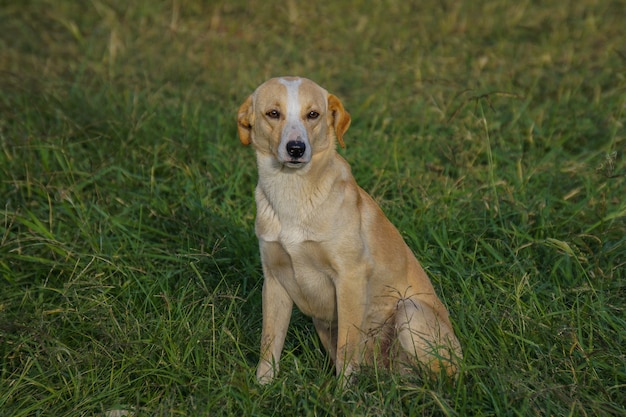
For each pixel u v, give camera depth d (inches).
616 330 237.1
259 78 488.1
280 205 231.5
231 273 285.0
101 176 346.0
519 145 373.7
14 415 214.8
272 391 216.5
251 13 638.5
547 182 342.6
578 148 388.2
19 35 589.9
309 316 259.1
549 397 204.8
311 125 229.8
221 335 235.9
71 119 394.0
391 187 332.8
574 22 571.5
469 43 542.9
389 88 457.1
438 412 203.5
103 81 461.4
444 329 233.6
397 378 214.7
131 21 622.8
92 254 287.4
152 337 238.1
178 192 340.2
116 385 225.9
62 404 219.8
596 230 299.6
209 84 480.4
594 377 216.1
